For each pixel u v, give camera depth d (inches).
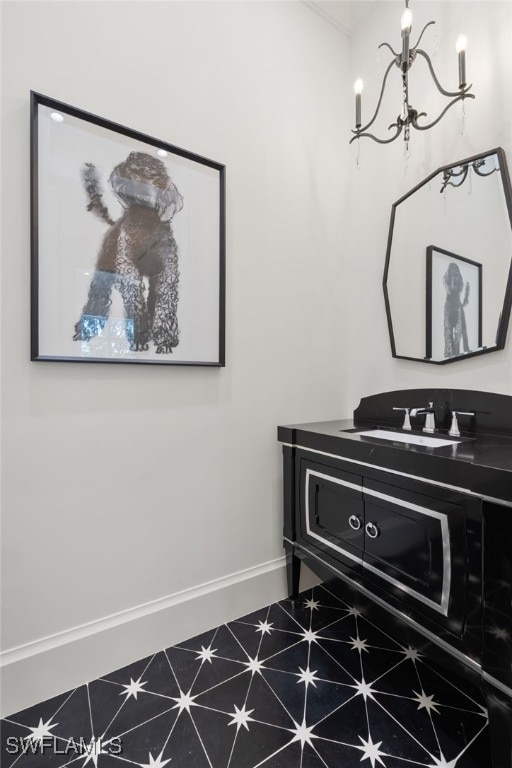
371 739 40.9
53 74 46.6
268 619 63.1
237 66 62.7
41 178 45.7
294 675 50.3
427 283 64.3
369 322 75.7
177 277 56.4
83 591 50.3
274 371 68.7
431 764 38.1
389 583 46.9
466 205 58.5
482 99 56.2
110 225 50.6
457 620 38.7
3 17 43.6
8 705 44.9
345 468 53.3
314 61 72.9
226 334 62.6
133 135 51.8
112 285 50.9
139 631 54.0
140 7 53.1
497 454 41.0
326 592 71.7
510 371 53.8
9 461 45.3
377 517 48.5
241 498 64.8
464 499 37.5
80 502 49.9
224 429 62.7
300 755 39.3
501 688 34.9
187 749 40.1
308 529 61.2
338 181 77.5
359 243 77.5
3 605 45.2
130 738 41.5
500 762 35.4
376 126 73.4
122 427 52.9
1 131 43.7
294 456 63.9
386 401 69.8
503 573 34.3
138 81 52.9
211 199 59.4
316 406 75.0
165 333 55.6
